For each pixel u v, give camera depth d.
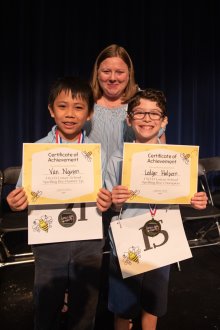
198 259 2.52
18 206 1.14
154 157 1.20
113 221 1.29
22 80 2.72
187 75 3.18
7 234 2.87
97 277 1.33
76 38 2.78
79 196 1.20
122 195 1.19
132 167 1.20
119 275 1.34
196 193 1.23
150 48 3.00
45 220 1.23
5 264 2.34
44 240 1.23
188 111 3.23
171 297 2.00
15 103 2.75
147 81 3.04
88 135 1.54
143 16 2.91
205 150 3.37
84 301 1.32
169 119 3.16
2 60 2.68
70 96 1.23
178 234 1.30
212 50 3.23
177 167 1.22
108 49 1.52
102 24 2.85
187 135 3.27
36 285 1.29
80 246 1.29
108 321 1.76
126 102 1.57
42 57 2.73
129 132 1.52
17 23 2.64
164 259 1.27
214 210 2.41
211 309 1.88
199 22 3.15
